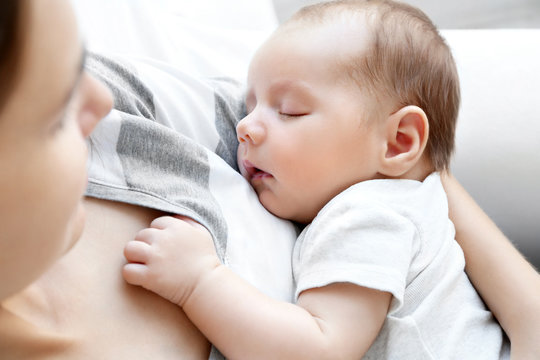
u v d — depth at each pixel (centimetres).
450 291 72
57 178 33
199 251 58
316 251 67
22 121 29
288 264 70
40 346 45
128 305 53
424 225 72
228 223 65
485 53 111
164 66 78
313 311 63
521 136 104
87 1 97
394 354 66
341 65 76
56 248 36
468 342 71
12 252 34
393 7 85
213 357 58
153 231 57
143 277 54
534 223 105
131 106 64
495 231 81
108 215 57
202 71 98
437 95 82
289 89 77
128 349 51
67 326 48
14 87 28
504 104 106
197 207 62
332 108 75
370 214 67
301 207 77
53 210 34
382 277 63
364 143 76
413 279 69
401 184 76
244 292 58
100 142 58
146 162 62
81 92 37
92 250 54
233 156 81
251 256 65
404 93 78
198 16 128
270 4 138
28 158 31
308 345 59
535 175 103
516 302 73
